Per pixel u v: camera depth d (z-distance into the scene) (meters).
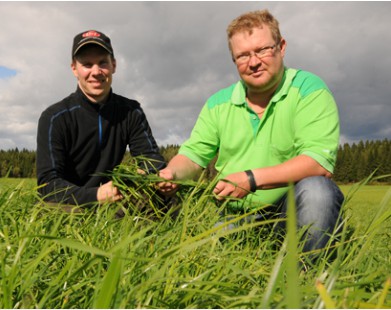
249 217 2.91
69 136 4.19
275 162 3.41
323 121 3.14
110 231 2.21
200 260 1.91
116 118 4.38
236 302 1.34
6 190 2.76
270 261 2.03
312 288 1.31
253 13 3.27
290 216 0.61
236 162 3.52
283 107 3.29
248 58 3.18
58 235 2.14
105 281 1.02
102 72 4.20
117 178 3.19
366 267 1.95
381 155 92.69
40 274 1.55
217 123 3.61
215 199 2.91
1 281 1.49
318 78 3.36
